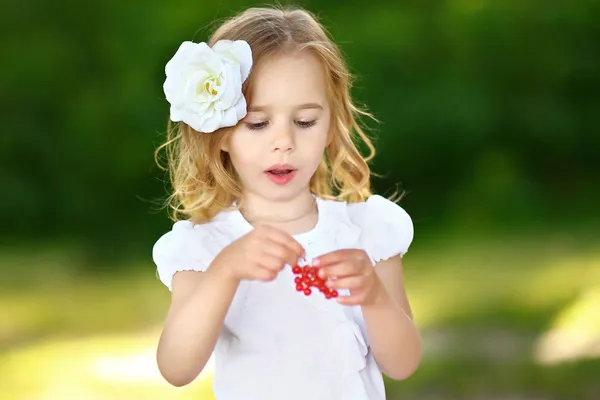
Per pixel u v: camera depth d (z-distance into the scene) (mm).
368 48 17750
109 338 9711
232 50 2766
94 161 17766
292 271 2672
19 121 17750
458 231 16891
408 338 2797
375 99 17688
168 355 2680
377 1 18297
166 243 2891
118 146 17797
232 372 2793
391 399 6859
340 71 2959
